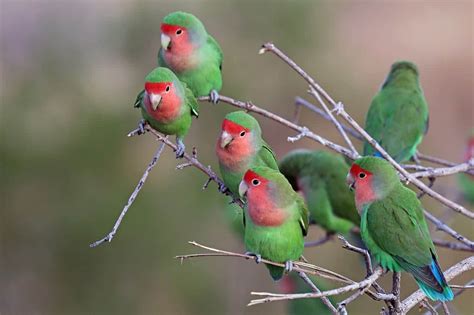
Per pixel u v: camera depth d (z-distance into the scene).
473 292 14.41
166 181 15.20
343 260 14.91
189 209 15.02
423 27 20.06
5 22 16.59
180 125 7.68
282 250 6.71
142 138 15.41
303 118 16.23
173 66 8.35
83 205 14.93
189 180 15.19
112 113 15.41
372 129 10.20
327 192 10.48
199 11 16.05
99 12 16.59
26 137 15.16
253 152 7.25
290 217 6.66
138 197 14.96
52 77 15.84
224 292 15.09
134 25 16.11
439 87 19.34
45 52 16.33
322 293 5.50
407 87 10.35
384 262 7.06
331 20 16.75
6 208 14.98
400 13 20.23
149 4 16.16
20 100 15.44
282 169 10.89
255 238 6.74
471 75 19.50
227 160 7.26
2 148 14.98
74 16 16.61
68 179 15.09
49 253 15.02
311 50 16.33
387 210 6.95
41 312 14.91
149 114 7.57
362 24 19.83
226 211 10.95
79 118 15.35
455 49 19.75
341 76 16.55
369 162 7.05
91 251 14.91
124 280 14.95
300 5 16.25
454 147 18.52
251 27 16.08
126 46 16.14
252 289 15.21
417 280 6.78
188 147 15.21
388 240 6.91
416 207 6.98
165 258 14.90
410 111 10.14
